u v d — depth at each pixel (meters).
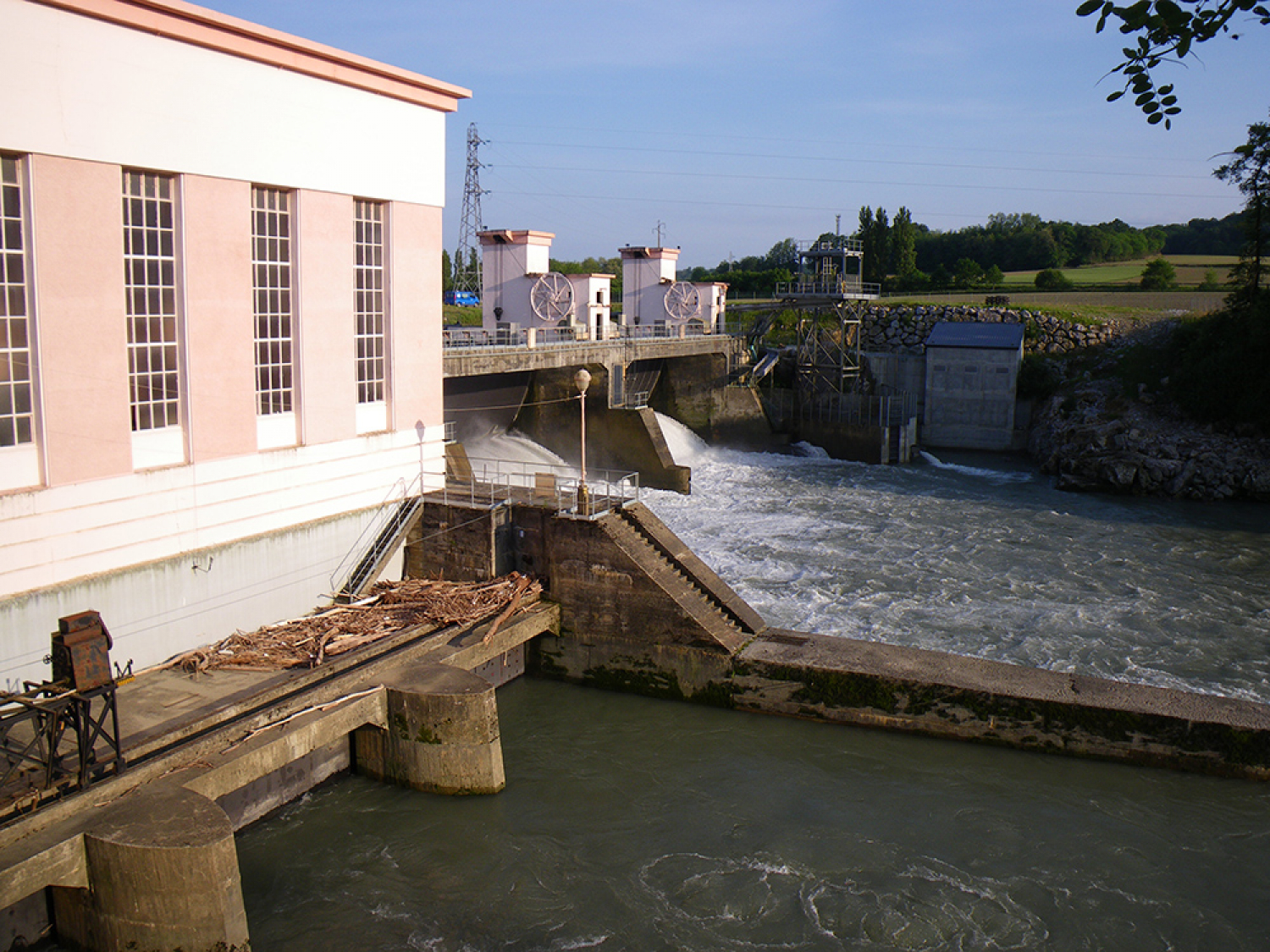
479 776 20.17
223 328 21.70
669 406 66.12
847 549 39.84
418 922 16.34
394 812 19.83
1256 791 20.50
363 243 25.91
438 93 27.17
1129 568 37.75
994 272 109.94
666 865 18.03
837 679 23.47
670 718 24.36
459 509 27.28
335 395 25.14
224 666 20.97
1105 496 51.59
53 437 18.39
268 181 22.44
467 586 26.55
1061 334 69.44
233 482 22.39
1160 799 20.27
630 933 16.14
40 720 15.14
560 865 18.03
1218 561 38.91
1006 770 21.45
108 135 18.77
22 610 18.25
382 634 23.14
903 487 53.56
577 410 51.69
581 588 26.36
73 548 19.03
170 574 21.16
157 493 20.61
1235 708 21.45
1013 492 52.44
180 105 20.14
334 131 24.09
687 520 44.56
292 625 23.52
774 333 80.12
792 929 16.25
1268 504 49.69
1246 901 17.06
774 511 46.75
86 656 15.45
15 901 13.74
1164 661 28.17
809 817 19.69
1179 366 60.78
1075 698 21.88
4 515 17.77
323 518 25.14
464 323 78.38
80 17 18.06
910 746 22.56
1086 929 16.30
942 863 18.11
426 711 19.97
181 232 20.56
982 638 29.80
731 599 26.28
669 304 67.25
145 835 14.42
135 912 14.49
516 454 49.53
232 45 20.94
